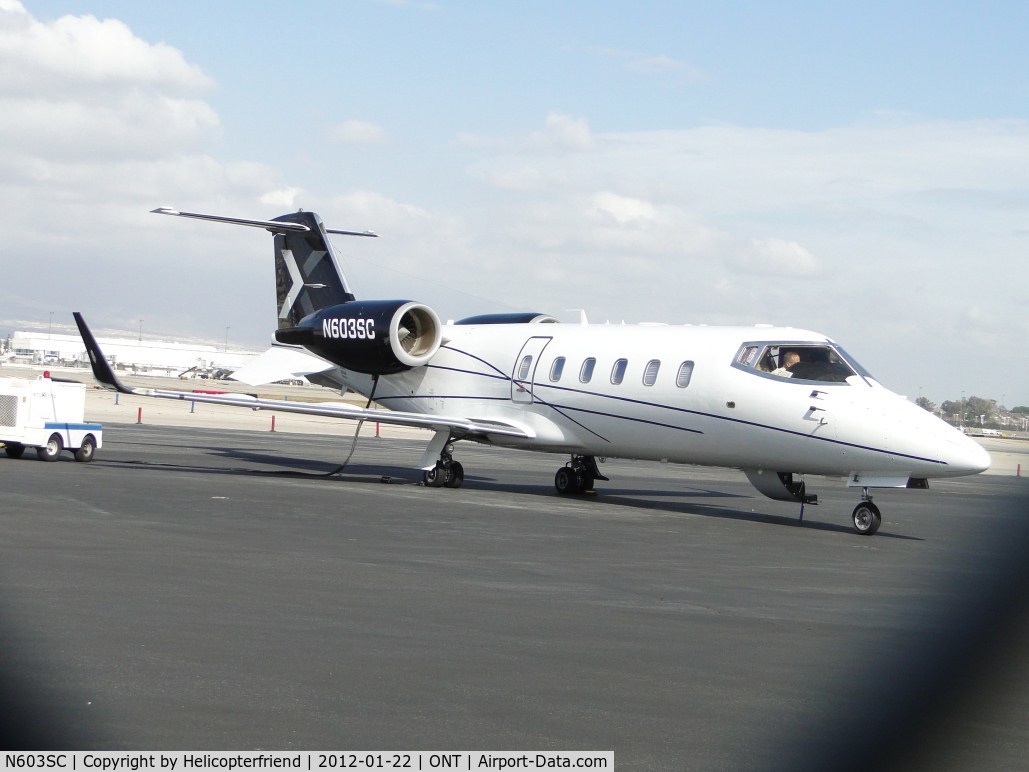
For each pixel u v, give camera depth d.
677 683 7.99
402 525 17.19
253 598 10.45
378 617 9.86
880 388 19.80
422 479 27.09
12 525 14.59
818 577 13.83
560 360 23.95
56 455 25.81
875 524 19.31
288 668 7.90
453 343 26.33
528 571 13.17
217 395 23.25
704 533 18.28
